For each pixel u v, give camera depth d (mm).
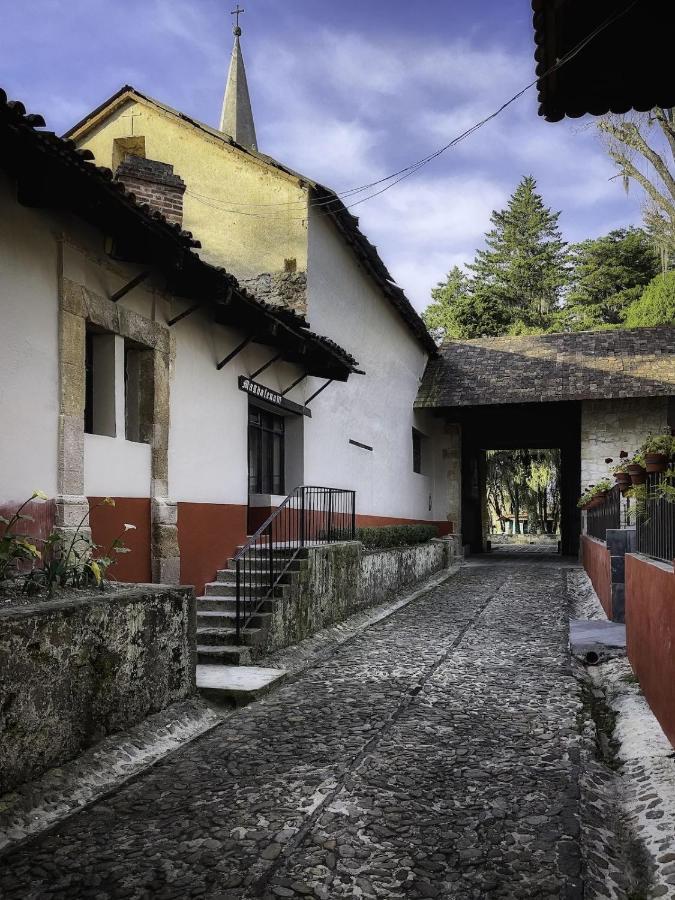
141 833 3867
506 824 3936
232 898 3232
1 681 4043
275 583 8602
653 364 20031
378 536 13711
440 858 3576
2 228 5840
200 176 13023
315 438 13047
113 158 13453
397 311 18250
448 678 7258
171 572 8039
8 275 5902
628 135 18359
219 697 6375
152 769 4805
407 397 19734
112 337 7348
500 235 55031
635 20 4195
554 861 3531
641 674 6352
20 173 5680
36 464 6172
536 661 7988
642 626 6297
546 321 46250
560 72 4621
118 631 5105
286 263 12484
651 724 5355
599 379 19859
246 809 4145
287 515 11469
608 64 4566
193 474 8859
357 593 11180
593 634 8820
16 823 3891
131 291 7656
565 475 24000
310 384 12852
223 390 9664
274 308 9070
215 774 4703
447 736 5438
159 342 8133
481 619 10992
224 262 12789
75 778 4441
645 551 6980
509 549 27891
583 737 5395
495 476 35656
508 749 5148
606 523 11672
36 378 6199
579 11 4180
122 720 5113
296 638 8789
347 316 14656
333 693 6707
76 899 3242
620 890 3348
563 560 21344
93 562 5684
